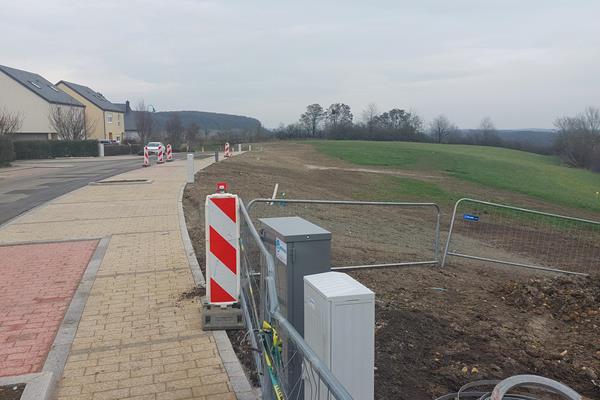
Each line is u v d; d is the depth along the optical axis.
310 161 42.34
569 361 5.46
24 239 9.32
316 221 13.03
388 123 95.50
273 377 2.98
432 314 6.35
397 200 24.50
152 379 4.09
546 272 10.43
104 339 4.85
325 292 2.67
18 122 50.53
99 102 72.38
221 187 5.41
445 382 4.67
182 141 71.38
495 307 7.18
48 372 4.16
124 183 19.33
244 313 5.04
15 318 5.43
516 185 35.66
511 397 4.38
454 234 15.26
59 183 20.89
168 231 9.98
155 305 5.77
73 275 7.00
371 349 2.70
